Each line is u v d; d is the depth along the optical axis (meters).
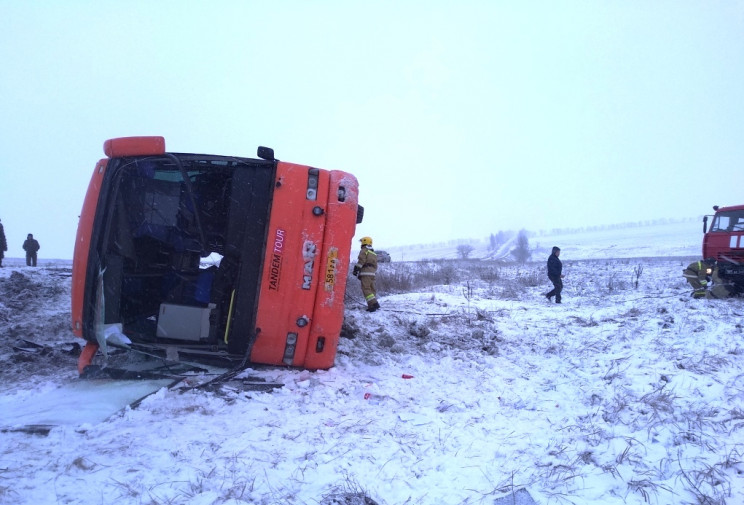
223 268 7.23
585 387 6.76
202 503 3.54
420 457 4.50
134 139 6.50
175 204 7.61
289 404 5.86
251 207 6.75
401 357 8.41
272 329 6.74
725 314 11.02
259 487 3.82
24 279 12.75
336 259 6.86
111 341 6.61
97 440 4.66
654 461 4.35
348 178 7.01
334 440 4.82
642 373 7.12
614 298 15.64
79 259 6.66
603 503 3.72
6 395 6.25
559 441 4.87
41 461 4.17
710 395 5.99
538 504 3.71
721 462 4.24
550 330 10.68
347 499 3.69
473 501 3.75
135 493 3.65
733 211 15.05
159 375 6.66
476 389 6.84
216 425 5.11
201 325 7.00
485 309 13.41
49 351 8.11
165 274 7.77
